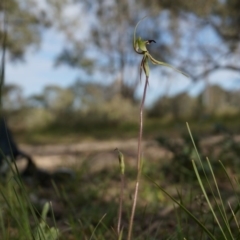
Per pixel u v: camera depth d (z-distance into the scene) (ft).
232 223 7.36
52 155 24.89
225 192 10.27
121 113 74.43
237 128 37.55
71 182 12.11
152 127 62.59
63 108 76.33
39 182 12.50
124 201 9.57
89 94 80.48
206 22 50.44
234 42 52.16
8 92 72.90
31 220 7.86
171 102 81.61
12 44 62.54
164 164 13.34
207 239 6.34
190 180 11.51
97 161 15.97
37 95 76.74
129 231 3.54
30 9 61.26
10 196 8.05
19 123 74.18
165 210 8.49
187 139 13.20
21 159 14.39
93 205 9.36
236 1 49.73
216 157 13.60
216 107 78.07
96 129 69.36
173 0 49.85
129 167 14.58
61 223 7.91
